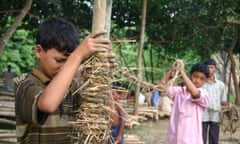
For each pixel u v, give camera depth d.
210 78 5.71
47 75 1.64
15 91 1.64
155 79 9.75
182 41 12.27
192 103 3.97
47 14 10.39
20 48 19.73
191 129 3.95
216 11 10.38
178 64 3.64
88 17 11.23
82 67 1.73
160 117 11.43
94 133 1.72
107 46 1.57
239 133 9.15
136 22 11.96
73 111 1.76
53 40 1.58
